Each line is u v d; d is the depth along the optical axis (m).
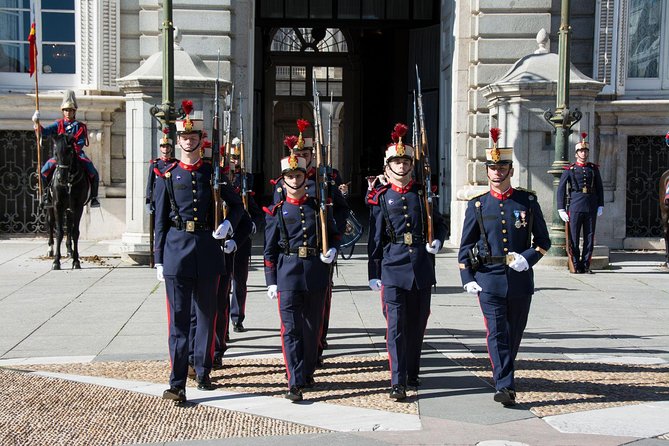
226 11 22.17
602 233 23.02
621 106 22.50
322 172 9.92
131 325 13.06
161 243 9.70
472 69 22.56
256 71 34.34
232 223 9.89
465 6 22.58
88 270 18.42
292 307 9.59
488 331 9.29
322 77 51.84
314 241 9.77
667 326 13.25
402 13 28.27
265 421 8.54
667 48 23.31
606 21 22.58
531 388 9.72
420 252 9.63
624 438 8.03
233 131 22.41
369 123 45.00
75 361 10.86
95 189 19.08
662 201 19.78
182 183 9.68
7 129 23.19
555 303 15.14
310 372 9.82
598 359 11.12
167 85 17.59
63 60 23.42
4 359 10.97
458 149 22.81
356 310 14.34
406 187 9.77
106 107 22.77
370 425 8.41
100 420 8.42
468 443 7.90
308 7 28.56
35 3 23.16
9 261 19.69
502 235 9.36
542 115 19.94
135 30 22.92
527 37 22.28
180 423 8.43
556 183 19.08
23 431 8.02
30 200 23.81
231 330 12.82
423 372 10.43
